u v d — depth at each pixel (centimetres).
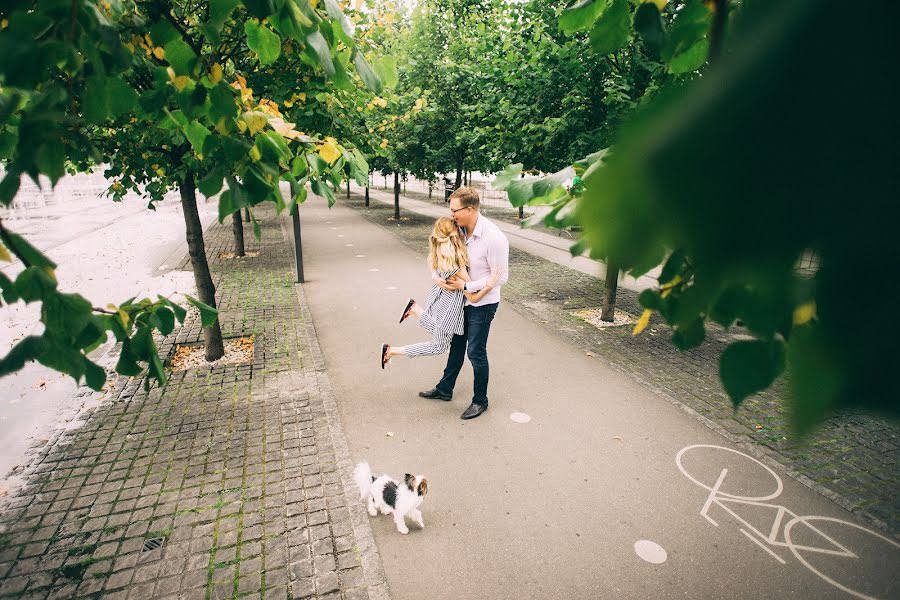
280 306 930
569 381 632
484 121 1034
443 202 3238
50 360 131
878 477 440
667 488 431
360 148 800
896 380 53
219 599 322
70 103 142
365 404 569
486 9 1318
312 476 440
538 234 1792
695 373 654
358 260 1358
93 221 2173
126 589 329
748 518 396
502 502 412
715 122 49
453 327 522
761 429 519
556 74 770
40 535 372
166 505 404
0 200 120
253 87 517
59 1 118
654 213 55
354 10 384
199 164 452
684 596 328
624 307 948
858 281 51
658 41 109
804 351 58
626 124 55
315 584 333
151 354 170
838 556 359
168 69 163
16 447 481
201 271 644
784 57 44
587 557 357
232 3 141
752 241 52
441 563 351
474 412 541
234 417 536
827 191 46
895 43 40
